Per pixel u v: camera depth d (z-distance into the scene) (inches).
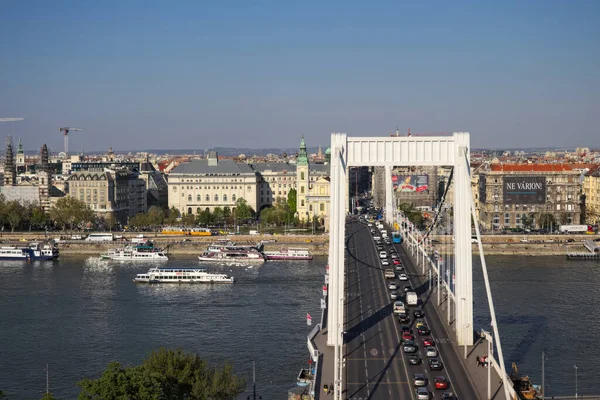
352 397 7741.1
